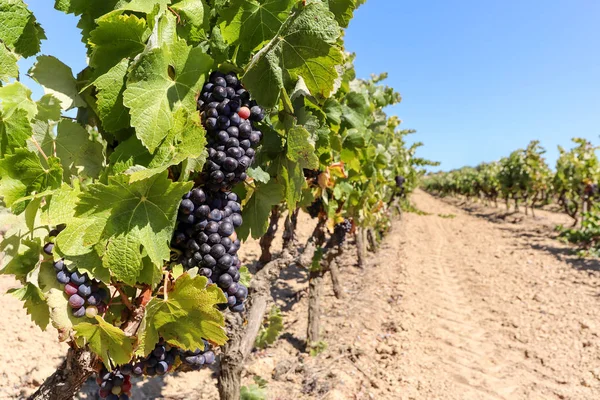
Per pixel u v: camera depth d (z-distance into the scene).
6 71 0.42
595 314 1.96
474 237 4.63
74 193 0.42
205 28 0.51
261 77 0.49
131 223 0.41
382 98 1.55
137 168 0.41
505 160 6.89
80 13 0.46
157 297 0.46
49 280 0.43
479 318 2.09
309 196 0.88
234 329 0.91
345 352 1.58
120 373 0.48
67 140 0.46
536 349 1.69
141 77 0.42
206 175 0.46
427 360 1.59
